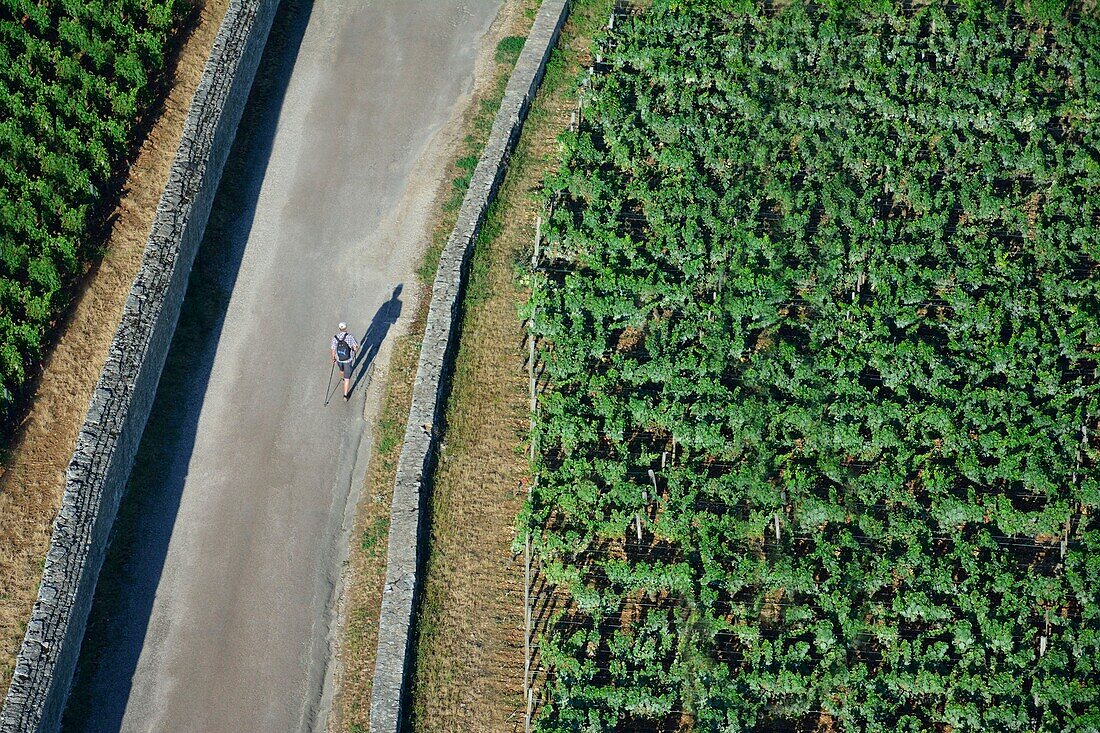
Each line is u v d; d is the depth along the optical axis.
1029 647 28.81
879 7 38.44
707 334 32.03
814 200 34.31
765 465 30.53
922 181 35.03
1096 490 30.19
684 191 34.19
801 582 29.02
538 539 29.59
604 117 35.78
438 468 30.95
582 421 30.59
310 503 30.61
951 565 29.47
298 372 32.50
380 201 35.66
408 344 33.03
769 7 39.28
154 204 33.50
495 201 35.22
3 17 35.72
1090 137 36.38
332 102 37.53
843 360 31.56
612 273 32.53
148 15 36.00
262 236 34.66
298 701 28.25
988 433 30.78
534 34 38.25
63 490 29.03
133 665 28.23
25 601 27.77
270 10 38.31
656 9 38.12
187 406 31.61
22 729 25.88
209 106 34.44
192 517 30.12
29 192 32.19
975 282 33.16
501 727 28.19
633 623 29.02
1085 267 34.31
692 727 28.20
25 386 30.22
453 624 29.19
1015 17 39.03
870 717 27.78
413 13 39.81
